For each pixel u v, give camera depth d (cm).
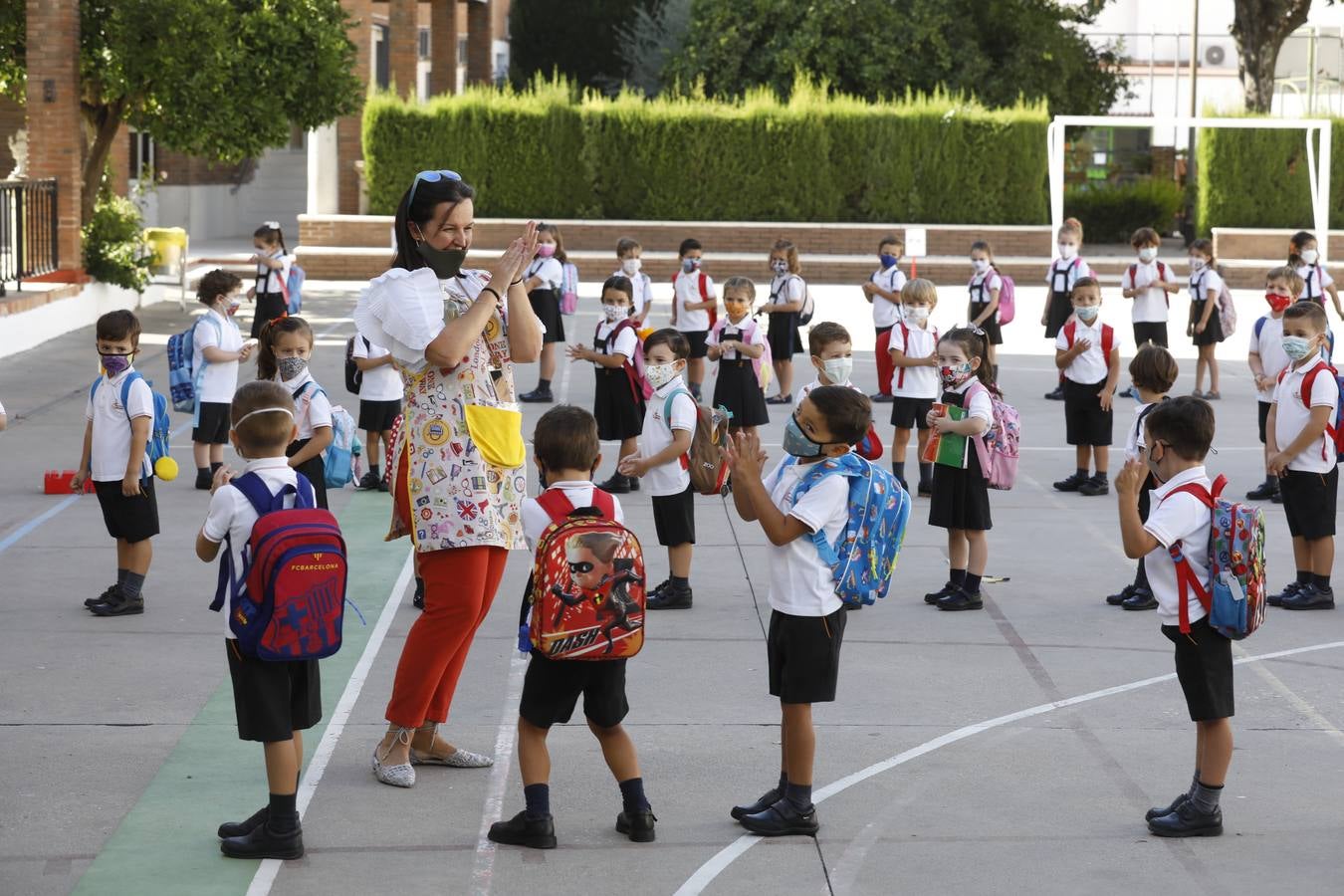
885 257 1811
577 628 505
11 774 590
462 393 566
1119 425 1554
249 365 1848
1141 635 816
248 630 498
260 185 4322
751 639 801
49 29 2111
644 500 1181
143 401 799
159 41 2030
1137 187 3922
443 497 564
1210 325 1711
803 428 536
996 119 3456
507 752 625
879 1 3734
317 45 2142
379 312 552
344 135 3425
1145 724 668
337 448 872
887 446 1418
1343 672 749
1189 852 529
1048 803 574
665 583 869
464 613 573
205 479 1170
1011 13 3875
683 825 550
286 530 496
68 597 861
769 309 1647
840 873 511
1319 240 3284
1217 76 5722
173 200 3919
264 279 1909
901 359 1189
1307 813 565
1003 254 3425
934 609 870
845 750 632
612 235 3375
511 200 3419
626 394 1201
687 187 3450
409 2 3500
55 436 1384
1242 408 1658
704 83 3791
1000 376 1884
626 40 4431
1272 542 1052
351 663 741
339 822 548
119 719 657
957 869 514
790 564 531
